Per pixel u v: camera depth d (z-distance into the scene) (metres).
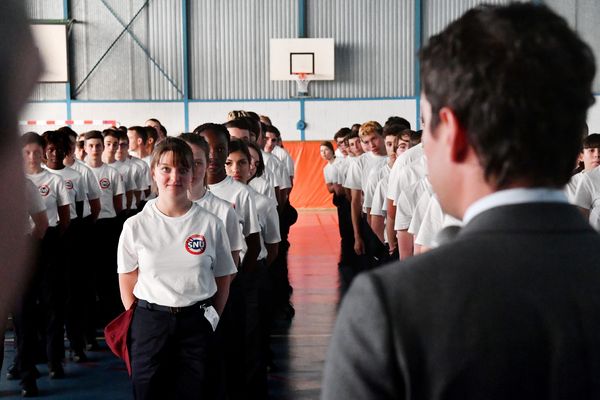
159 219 3.59
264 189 5.32
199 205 3.70
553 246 0.88
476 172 0.91
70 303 6.05
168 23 18.55
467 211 0.93
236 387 4.27
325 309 7.73
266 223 4.71
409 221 4.79
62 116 18.39
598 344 0.84
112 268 7.50
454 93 0.88
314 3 18.75
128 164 7.94
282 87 18.88
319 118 18.86
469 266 0.86
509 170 0.88
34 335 5.20
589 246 0.89
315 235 13.56
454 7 18.77
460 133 0.90
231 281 3.92
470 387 0.82
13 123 0.33
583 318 0.84
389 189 5.67
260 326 4.48
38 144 5.57
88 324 6.38
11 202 0.34
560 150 0.88
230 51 18.77
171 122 18.69
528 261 0.86
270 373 5.61
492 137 0.86
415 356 0.82
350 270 9.99
